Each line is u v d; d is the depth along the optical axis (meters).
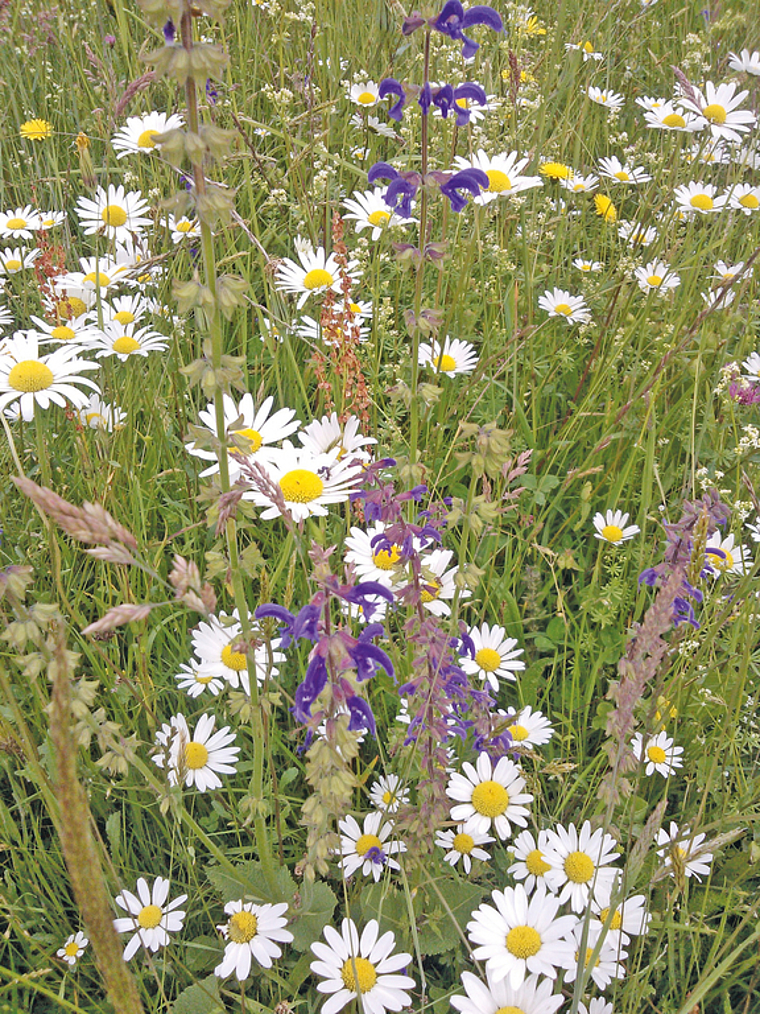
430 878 0.45
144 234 0.81
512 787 0.48
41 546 0.59
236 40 0.99
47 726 0.52
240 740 0.56
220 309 0.34
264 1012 0.43
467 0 0.99
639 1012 0.46
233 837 0.54
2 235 0.84
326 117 0.88
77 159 0.94
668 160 0.97
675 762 0.53
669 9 1.21
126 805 0.54
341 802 0.34
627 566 0.66
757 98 1.03
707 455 0.73
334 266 0.75
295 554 0.54
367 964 0.41
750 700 0.55
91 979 0.47
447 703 0.42
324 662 0.33
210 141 0.30
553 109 1.00
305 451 0.50
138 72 0.90
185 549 0.62
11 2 0.93
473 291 0.82
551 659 0.60
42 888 0.50
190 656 0.59
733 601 0.53
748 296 0.86
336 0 1.02
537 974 0.41
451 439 0.71
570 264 0.92
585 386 0.82
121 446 0.65
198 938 0.48
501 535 0.69
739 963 0.46
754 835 0.51
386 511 0.40
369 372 0.70
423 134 0.42
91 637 0.53
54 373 0.58
